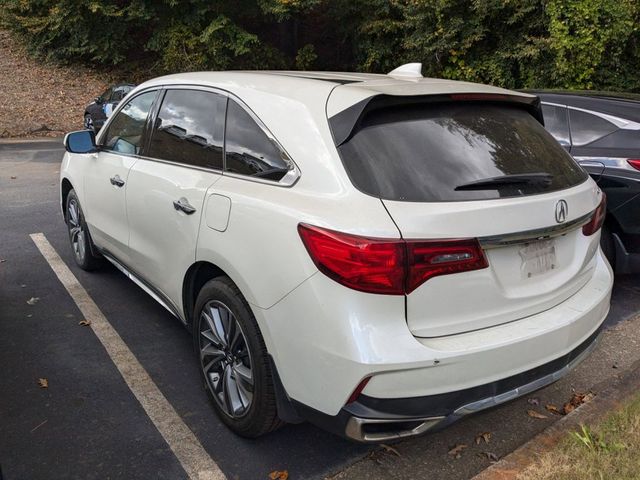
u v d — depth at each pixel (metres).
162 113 3.76
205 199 3.00
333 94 2.65
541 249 2.66
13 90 18.38
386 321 2.24
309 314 2.34
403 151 2.46
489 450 2.95
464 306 2.38
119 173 4.04
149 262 3.69
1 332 4.09
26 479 2.64
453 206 2.34
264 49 20.41
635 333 4.30
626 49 13.02
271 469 2.77
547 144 3.04
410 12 16.12
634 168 4.63
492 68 15.18
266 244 2.53
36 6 19.91
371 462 2.84
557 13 12.60
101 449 2.87
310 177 2.52
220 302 2.92
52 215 7.30
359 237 2.22
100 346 3.93
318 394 2.37
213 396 3.10
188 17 18.89
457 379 2.30
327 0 19.44
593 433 2.87
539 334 2.51
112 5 18.97
